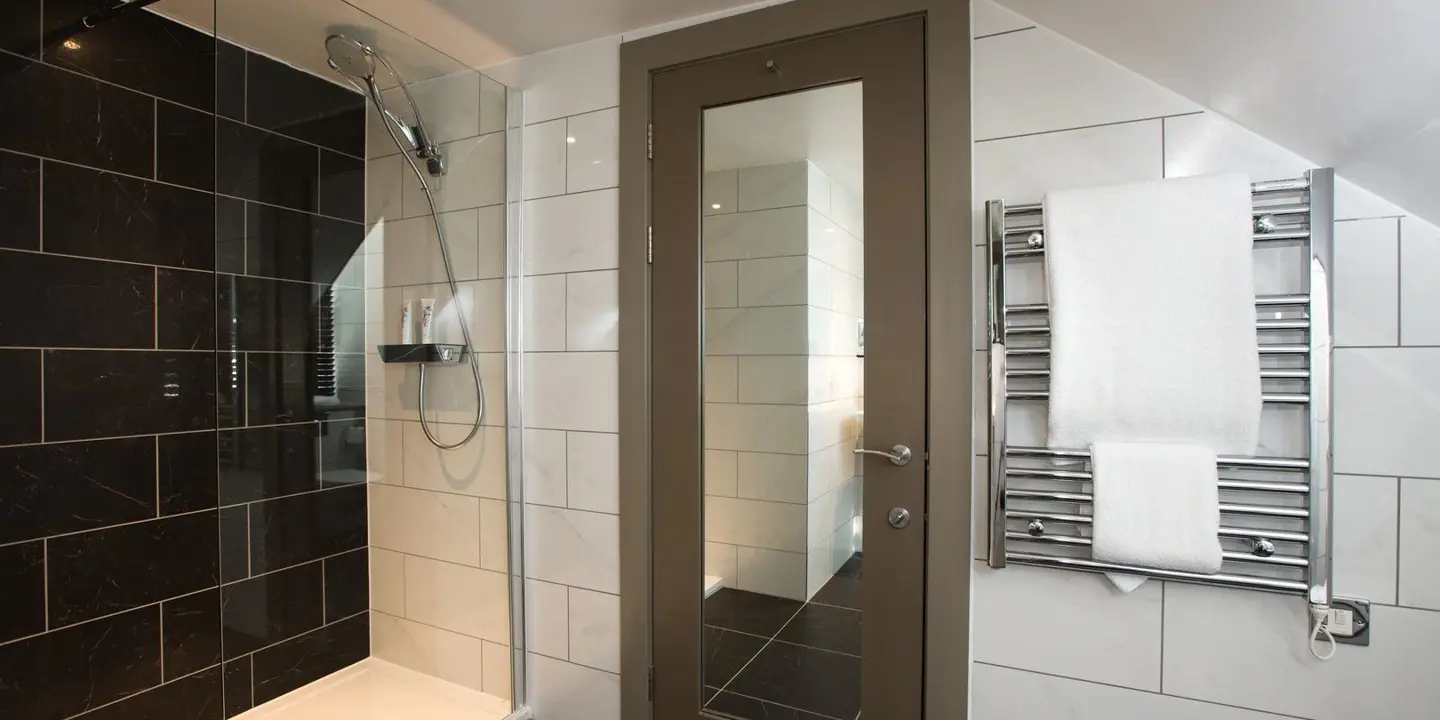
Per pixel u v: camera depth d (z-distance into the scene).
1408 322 1.16
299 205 2.00
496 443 2.01
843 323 1.61
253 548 1.94
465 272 2.04
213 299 1.89
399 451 2.19
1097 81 1.37
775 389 1.69
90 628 1.63
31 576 1.53
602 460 1.91
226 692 1.88
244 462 1.91
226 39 1.80
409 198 2.09
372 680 2.19
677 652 1.82
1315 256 1.18
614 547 1.89
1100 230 1.29
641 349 1.83
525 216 2.02
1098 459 1.29
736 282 1.74
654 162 1.83
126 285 1.70
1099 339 1.29
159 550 1.77
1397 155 1.08
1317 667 1.22
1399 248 1.17
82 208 1.61
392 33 1.81
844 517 1.61
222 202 1.83
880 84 1.56
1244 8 1.01
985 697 1.47
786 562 1.68
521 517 2.04
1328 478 1.19
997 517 1.41
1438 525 1.15
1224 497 1.28
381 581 2.23
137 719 1.71
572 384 1.95
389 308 2.15
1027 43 1.43
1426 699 1.16
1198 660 1.30
